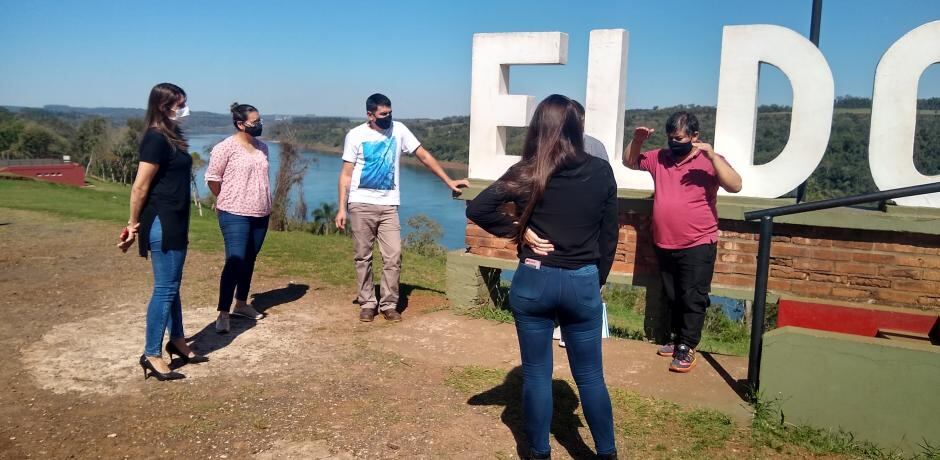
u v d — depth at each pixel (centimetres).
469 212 292
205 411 369
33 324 528
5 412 364
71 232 1040
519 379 423
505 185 284
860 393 337
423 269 937
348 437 340
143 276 708
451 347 487
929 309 446
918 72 443
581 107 291
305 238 1138
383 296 561
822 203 351
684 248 429
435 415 367
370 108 526
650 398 392
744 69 482
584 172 280
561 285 279
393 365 448
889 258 452
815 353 345
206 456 320
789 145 477
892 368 329
